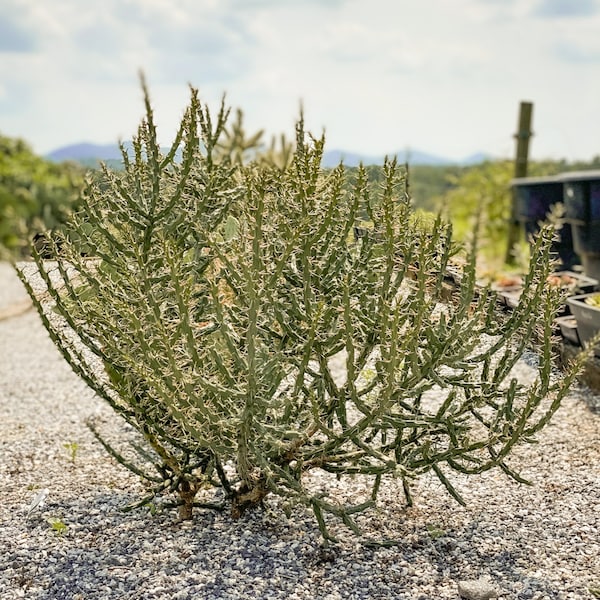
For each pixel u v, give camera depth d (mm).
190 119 2340
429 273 2494
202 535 2600
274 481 2500
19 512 2811
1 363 5309
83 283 2578
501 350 3178
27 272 2828
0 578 2385
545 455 3242
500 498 2881
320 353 2348
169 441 2523
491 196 8180
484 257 7211
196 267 2441
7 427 3826
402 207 2441
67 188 12141
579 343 4141
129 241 2311
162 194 2486
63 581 2354
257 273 2143
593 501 2840
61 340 2646
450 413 2516
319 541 2564
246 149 4535
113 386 2521
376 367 2258
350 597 2256
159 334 2146
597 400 3812
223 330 2170
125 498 2914
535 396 2305
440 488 2971
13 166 12492
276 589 2293
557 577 2357
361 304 2322
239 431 2299
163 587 2305
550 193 6301
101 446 3502
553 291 2492
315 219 2291
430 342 2225
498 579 2350
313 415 2246
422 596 2258
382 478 3039
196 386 2291
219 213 2467
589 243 5367
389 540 2566
